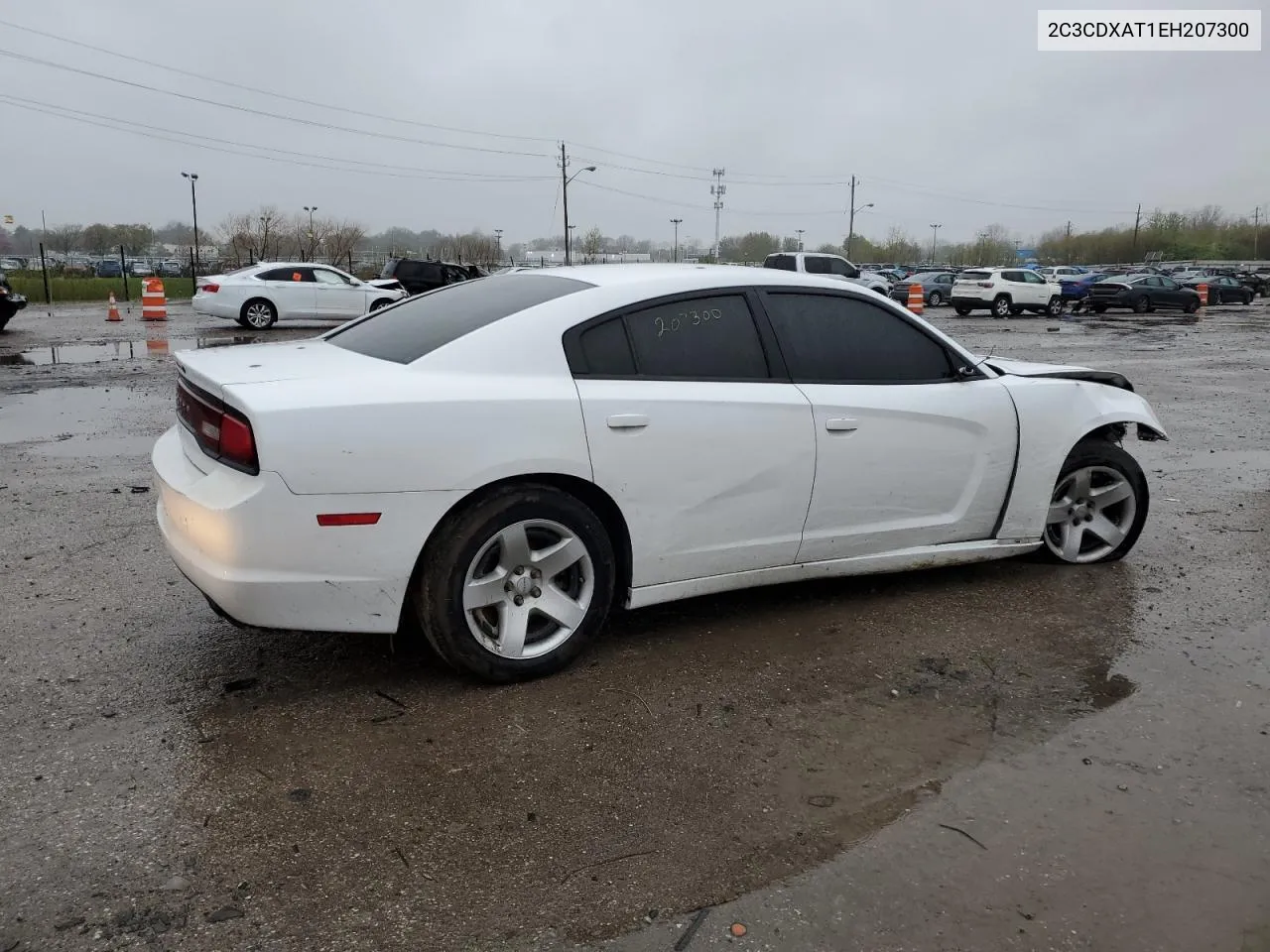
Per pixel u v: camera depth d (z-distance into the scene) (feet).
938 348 15.12
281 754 10.30
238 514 10.36
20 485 21.52
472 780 9.86
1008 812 9.46
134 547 17.06
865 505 14.20
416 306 14.05
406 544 10.98
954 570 16.72
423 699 11.59
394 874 8.38
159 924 7.68
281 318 69.10
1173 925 7.93
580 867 8.53
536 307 12.27
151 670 12.23
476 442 11.18
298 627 10.83
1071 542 16.83
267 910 7.88
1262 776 10.19
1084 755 10.57
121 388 37.19
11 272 159.63
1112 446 16.80
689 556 12.93
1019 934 7.79
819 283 14.23
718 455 12.80
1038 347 64.64
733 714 11.37
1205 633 14.05
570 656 12.32
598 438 11.91
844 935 7.72
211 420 10.87
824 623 14.20
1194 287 141.79
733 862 8.63
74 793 9.46
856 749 10.63
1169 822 9.35
